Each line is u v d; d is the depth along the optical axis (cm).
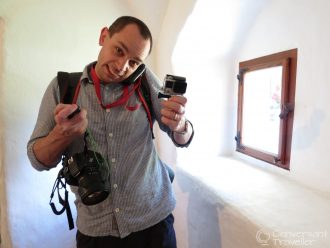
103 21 125
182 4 113
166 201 81
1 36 102
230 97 137
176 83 68
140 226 74
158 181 80
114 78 70
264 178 105
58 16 113
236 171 115
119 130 73
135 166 74
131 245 75
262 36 110
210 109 135
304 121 92
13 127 107
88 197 59
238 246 80
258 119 118
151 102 81
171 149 137
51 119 70
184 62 126
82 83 73
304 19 89
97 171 62
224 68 133
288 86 98
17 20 103
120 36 64
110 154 72
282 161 103
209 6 105
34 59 109
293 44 94
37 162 65
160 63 143
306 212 76
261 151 116
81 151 71
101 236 72
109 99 73
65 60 117
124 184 73
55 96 72
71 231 126
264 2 105
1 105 104
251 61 118
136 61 68
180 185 125
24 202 113
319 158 87
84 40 121
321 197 85
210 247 100
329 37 80
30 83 109
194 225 113
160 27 139
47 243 121
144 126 78
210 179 105
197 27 114
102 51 69
